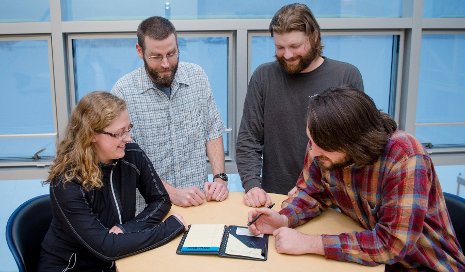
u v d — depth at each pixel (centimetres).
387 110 290
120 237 138
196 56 270
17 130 269
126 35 260
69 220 140
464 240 156
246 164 196
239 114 272
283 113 193
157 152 196
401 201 121
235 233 145
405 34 273
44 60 259
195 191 176
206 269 125
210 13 261
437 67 282
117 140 146
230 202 177
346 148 118
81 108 146
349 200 144
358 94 120
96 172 146
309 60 182
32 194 271
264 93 198
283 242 133
